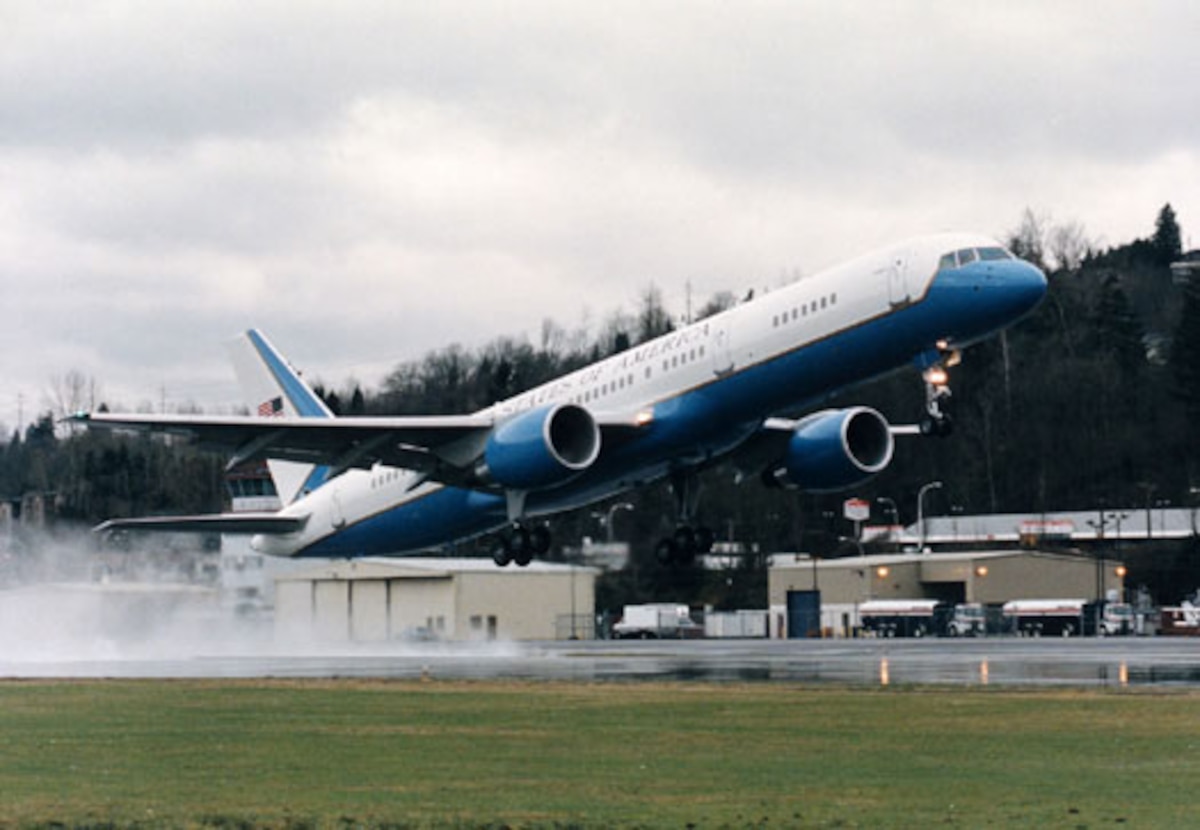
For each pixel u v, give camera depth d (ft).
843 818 107.76
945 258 223.30
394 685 221.05
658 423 249.14
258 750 145.69
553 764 134.31
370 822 108.06
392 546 312.71
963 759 134.92
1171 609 473.67
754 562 540.93
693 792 119.14
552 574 476.95
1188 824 104.68
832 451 266.36
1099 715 165.99
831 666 256.11
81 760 140.26
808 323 232.53
